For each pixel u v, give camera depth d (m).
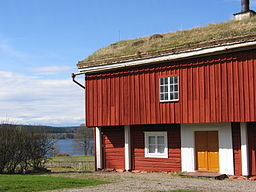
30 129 23.98
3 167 21.89
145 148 21.36
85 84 22.92
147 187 14.80
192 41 19.31
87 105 22.70
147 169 21.22
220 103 17.81
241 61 17.34
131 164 21.83
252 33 16.86
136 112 20.64
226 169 18.38
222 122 18.20
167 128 20.62
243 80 17.23
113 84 21.72
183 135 19.94
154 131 21.09
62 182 15.81
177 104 19.20
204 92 18.34
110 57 22.11
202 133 19.44
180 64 19.25
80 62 23.12
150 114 20.12
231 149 18.27
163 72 19.86
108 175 19.64
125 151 21.88
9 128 22.73
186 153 19.75
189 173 18.86
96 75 22.48
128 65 20.89
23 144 22.62
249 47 17.00
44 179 16.78
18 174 21.17
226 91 17.67
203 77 18.44
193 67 18.81
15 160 22.25
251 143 17.75
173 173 19.78
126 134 21.83
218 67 18.00
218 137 18.75
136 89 20.77
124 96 21.19
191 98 18.75
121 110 21.23
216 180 17.11
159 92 19.89
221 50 17.64
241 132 17.83
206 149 19.25
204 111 18.28
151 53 20.03
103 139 23.11
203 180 17.17
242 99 17.19
